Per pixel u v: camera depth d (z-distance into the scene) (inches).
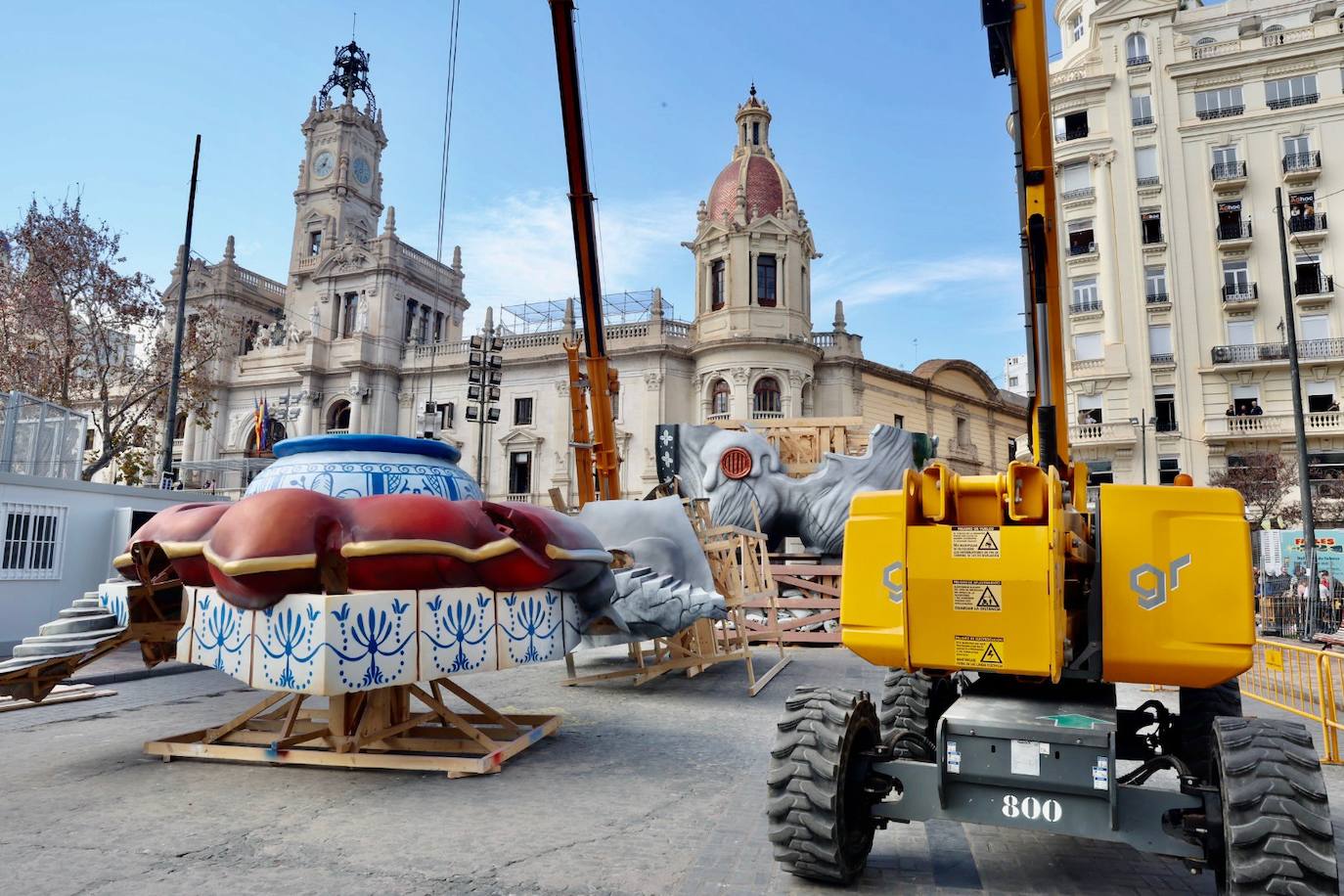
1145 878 183.8
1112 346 1510.8
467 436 1936.5
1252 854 138.2
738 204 1734.7
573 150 581.3
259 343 2176.4
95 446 1534.2
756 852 198.1
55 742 316.5
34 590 547.2
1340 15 1486.2
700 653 491.5
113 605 304.0
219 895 172.2
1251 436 1409.9
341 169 2293.3
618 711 390.9
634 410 1750.7
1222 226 1501.0
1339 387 1406.3
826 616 666.2
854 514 186.1
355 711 293.9
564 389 1846.7
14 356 1035.3
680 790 254.2
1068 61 2037.4
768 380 1683.1
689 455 792.3
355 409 1982.0
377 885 177.9
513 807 235.9
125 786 255.1
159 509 639.8
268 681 245.0
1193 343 1478.8
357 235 2309.3
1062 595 162.9
